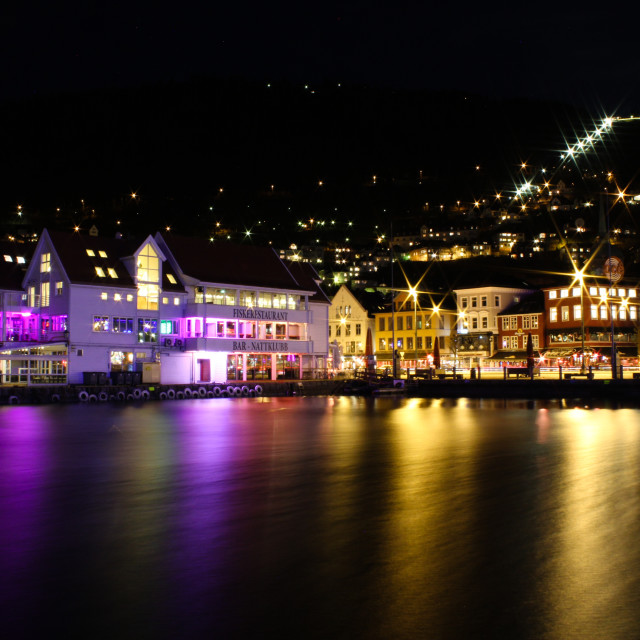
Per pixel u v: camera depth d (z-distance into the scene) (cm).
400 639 956
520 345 10525
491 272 11769
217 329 7881
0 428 4034
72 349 6894
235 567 1274
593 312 9819
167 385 7200
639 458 2581
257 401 6906
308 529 1548
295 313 8556
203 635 975
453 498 1867
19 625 1015
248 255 8706
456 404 6306
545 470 2319
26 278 7475
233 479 2234
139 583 1191
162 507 1808
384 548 1388
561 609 1055
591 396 6788
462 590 1141
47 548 1418
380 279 13650
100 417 4847
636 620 1012
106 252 7512
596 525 1552
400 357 10556
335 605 1080
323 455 2778
